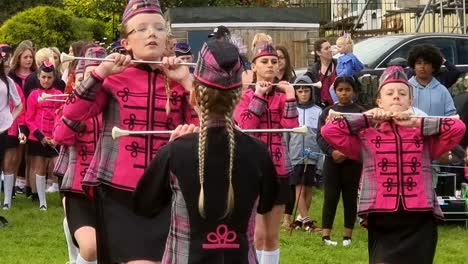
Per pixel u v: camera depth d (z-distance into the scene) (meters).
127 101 5.64
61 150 7.00
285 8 20.38
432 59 10.38
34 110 12.55
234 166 4.53
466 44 15.19
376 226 6.61
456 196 11.36
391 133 6.59
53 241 10.44
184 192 4.52
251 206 4.59
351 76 10.34
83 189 5.87
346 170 10.15
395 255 6.48
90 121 6.41
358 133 6.63
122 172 5.59
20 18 25.11
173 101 5.66
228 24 19.97
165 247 5.00
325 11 27.67
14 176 12.79
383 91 6.63
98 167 5.66
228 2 25.91
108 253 5.56
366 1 24.97
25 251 9.85
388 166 6.54
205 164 4.50
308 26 20.36
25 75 13.20
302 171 11.02
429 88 10.48
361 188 6.63
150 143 5.62
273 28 20.17
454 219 11.27
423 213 6.48
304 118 11.22
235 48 4.56
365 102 12.14
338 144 6.62
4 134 11.61
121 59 5.57
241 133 4.64
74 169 6.40
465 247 10.16
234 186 4.52
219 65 4.49
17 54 13.12
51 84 12.55
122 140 5.63
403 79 6.63
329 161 10.20
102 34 25.91
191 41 19.83
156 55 5.68
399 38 15.02
